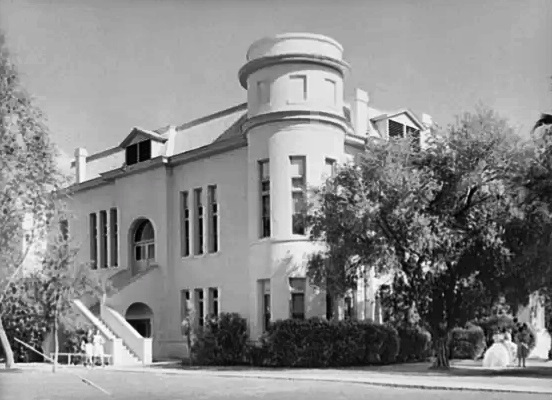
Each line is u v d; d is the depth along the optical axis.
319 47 28.91
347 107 32.97
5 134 25.52
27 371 26.55
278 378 21.34
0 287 27.58
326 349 26.27
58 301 27.58
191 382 20.69
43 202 27.05
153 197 34.78
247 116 30.42
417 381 18.98
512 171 23.02
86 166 39.06
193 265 32.91
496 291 23.56
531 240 22.28
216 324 28.61
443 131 24.05
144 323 34.09
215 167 32.47
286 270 27.97
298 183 28.48
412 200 22.69
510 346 27.09
